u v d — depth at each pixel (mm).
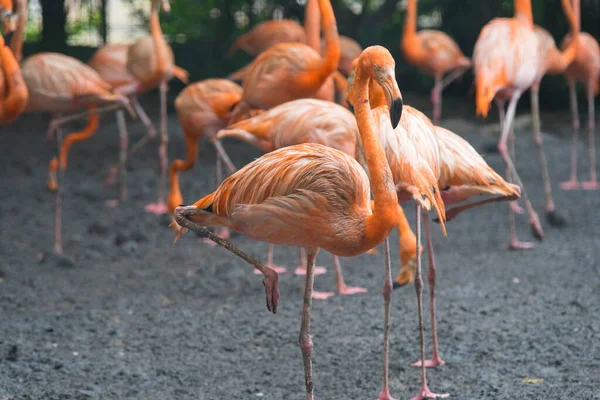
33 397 5820
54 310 7965
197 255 10109
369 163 4770
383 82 4773
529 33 9984
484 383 6012
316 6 10891
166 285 8836
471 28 22938
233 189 4957
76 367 6438
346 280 8922
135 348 6910
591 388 5824
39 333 7238
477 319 7469
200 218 5086
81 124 20141
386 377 5637
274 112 7730
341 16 23734
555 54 12672
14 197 13352
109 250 10336
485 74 9539
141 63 12805
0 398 5762
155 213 12375
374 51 4816
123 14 30234
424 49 16312
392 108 4711
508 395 5773
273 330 7328
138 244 10656
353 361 6566
